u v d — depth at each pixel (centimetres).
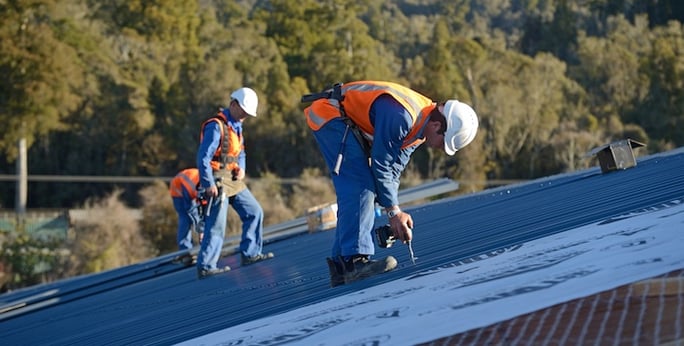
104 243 4856
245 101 1263
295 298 787
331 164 753
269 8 9294
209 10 7850
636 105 6525
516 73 6650
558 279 494
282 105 6272
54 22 6438
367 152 747
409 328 472
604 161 1287
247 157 6172
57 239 5188
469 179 5781
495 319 438
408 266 769
